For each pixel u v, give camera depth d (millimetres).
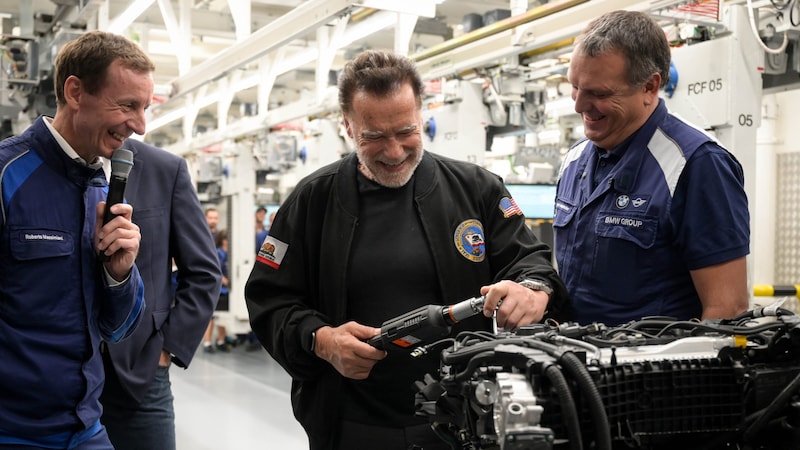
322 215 1892
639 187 1758
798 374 1207
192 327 2479
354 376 1645
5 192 1754
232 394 6703
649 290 1744
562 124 7328
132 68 1842
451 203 1885
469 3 5996
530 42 3787
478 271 1863
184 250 2535
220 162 9531
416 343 1593
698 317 1740
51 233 1791
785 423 1201
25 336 1768
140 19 6387
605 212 1808
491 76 4879
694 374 1201
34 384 1771
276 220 1938
